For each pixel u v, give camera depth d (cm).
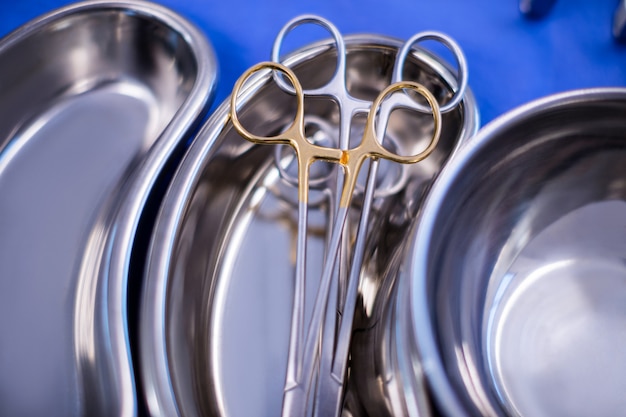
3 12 52
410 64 41
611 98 28
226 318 36
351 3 51
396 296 25
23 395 34
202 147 35
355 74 43
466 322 28
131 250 32
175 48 46
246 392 33
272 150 42
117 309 30
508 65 47
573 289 32
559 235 33
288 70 36
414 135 42
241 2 52
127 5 46
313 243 38
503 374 29
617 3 49
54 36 47
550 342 30
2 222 42
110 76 50
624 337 30
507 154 29
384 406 25
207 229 37
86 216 42
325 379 28
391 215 38
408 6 51
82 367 34
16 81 46
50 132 47
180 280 33
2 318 37
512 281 32
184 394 29
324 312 29
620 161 31
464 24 49
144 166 36
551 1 47
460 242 29
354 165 33
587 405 29
